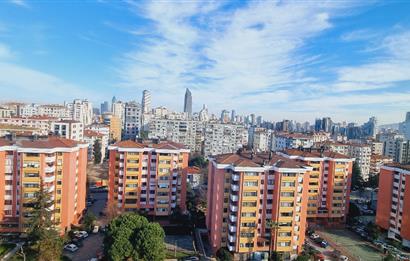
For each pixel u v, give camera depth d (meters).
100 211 115.44
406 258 88.69
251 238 83.88
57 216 90.12
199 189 150.38
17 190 86.94
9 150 85.81
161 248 74.56
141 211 106.56
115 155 107.19
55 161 89.56
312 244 97.00
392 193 103.50
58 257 75.94
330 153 117.69
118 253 71.88
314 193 113.75
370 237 102.00
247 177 82.94
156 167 106.81
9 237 85.38
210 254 86.00
